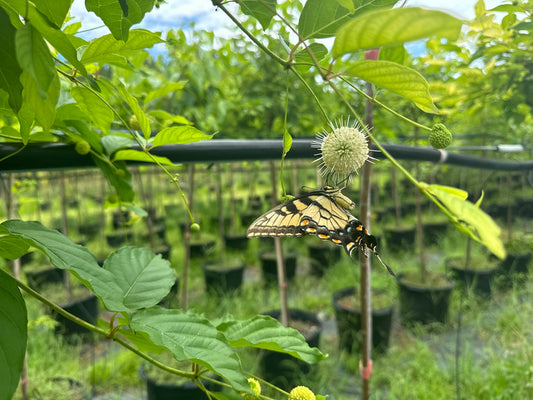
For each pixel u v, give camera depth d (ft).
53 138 2.14
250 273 14.56
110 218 20.56
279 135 8.29
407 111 6.52
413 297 10.02
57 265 1.39
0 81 1.22
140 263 1.97
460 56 5.55
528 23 3.52
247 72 8.58
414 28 0.91
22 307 1.32
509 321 9.35
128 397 7.53
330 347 9.03
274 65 8.02
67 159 2.10
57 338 9.34
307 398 1.78
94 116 2.03
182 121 2.95
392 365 8.39
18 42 1.03
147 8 1.43
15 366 1.23
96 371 7.94
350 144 1.46
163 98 6.47
